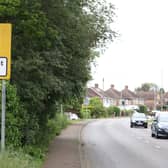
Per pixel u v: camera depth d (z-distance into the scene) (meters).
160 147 27.23
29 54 18.36
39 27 17.69
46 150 21.09
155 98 161.00
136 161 19.86
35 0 17.86
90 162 19.30
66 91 21.23
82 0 21.03
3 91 11.16
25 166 11.84
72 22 20.42
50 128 28.92
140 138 35.34
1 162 10.84
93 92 139.50
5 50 10.99
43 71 18.83
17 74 18.05
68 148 24.09
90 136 36.50
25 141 17.55
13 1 16.52
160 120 36.41
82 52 21.70
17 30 17.92
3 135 11.35
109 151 24.31
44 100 21.06
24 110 17.19
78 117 81.06
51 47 19.56
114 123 66.50
